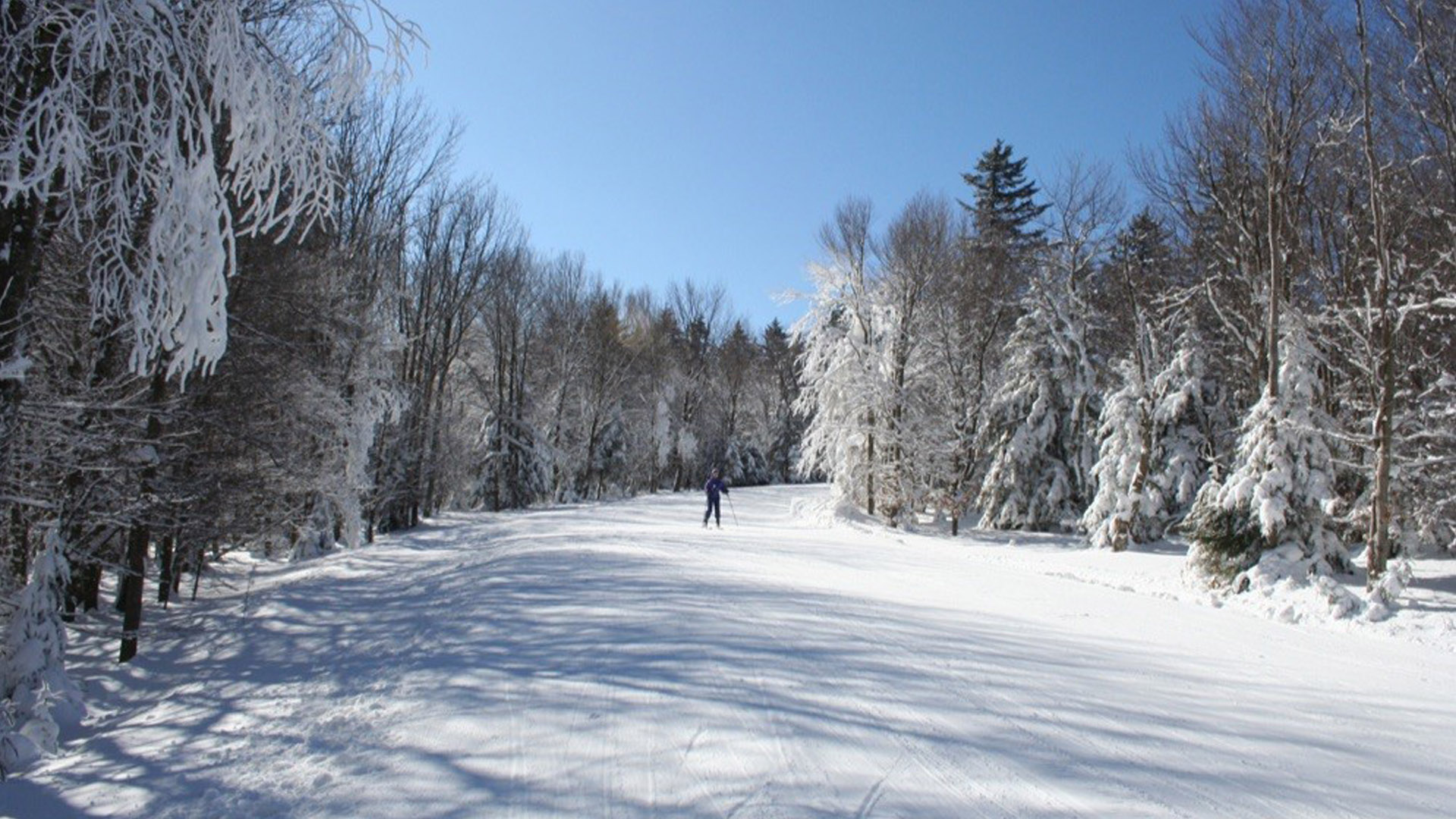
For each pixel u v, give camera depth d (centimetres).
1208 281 2075
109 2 631
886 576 1334
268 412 1460
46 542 788
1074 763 484
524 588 1123
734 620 880
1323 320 1528
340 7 727
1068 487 2977
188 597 1555
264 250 1374
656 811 414
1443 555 1831
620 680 645
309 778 500
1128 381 2477
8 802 536
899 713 568
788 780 448
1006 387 3116
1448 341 1606
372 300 2162
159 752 614
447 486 3950
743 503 4131
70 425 902
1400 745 552
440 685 670
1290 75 1462
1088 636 888
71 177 659
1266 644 894
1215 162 1898
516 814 419
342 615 1193
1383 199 1409
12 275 709
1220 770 486
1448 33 1189
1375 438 1257
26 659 714
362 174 2391
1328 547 1380
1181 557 1903
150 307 672
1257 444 1384
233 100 651
